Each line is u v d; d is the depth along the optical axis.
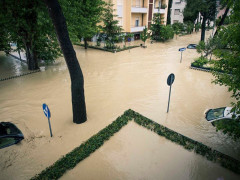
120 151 5.92
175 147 6.10
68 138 6.46
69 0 13.92
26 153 5.79
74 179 4.91
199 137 6.69
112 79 12.44
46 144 6.17
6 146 5.90
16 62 16.55
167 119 7.81
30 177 4.97
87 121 7.47
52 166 5.22
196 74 13.42
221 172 5.16
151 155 5.77
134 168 5.28
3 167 5.28
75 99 6.82
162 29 28.19
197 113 8.27
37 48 14.07
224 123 4.67
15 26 11.28
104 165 5.37
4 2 10.16
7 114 8.06
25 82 11.82
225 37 5.04
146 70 14.38
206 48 15.13
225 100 9.46
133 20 28.86
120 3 25.75
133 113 8.02
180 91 10.58
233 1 4.43
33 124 7.30
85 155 5.62
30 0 10.88
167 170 5.22
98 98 9.66
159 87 11.16
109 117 7.85
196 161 5.55
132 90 10.72
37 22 10.88
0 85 11.34
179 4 41.06
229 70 5.05
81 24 17.25
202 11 23.58
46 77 12.72
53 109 8.49
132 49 22.81
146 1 28.50
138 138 6.53
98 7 19.89
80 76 6.49
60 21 5.50
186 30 39.12
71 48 5.98
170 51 21.73
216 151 5.79
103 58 18.22
